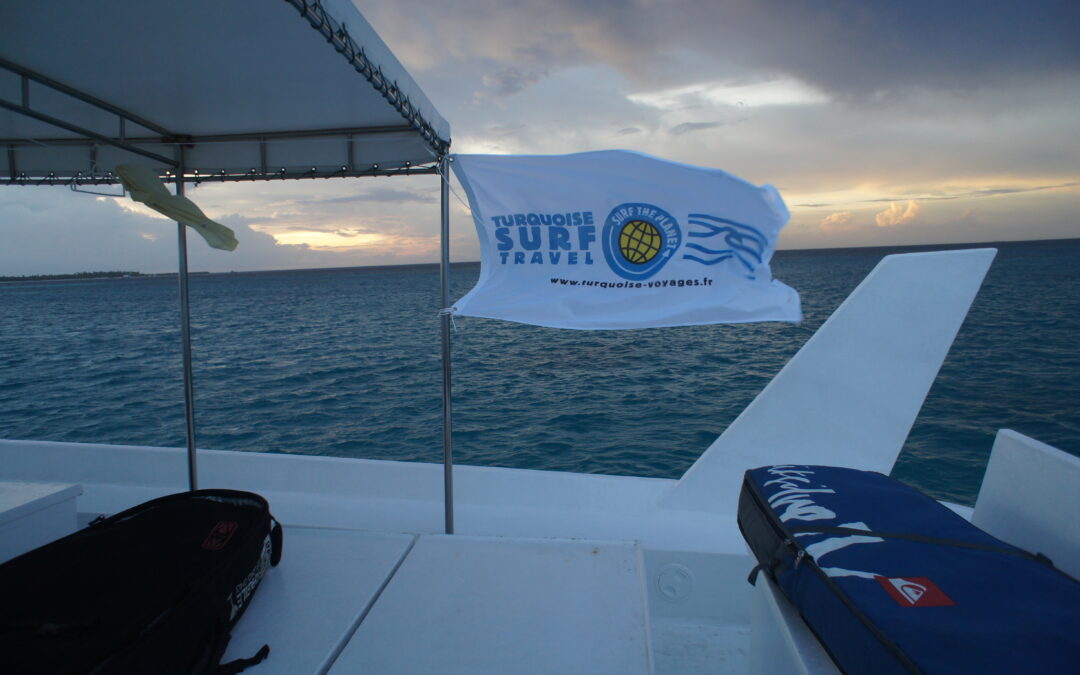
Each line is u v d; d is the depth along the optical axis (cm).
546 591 196
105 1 154
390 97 188
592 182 234
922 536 138
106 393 1529
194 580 154
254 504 200
